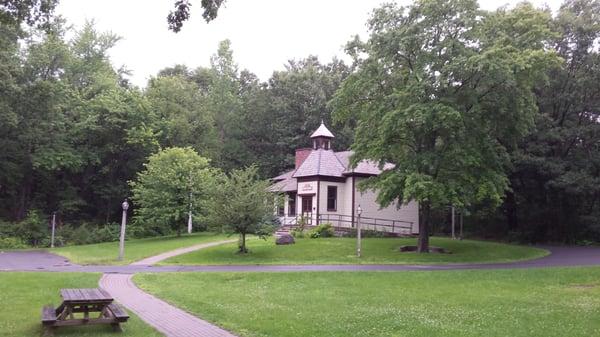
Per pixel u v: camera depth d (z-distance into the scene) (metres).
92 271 23.17
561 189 44.44
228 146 66.31
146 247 36.50
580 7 45.62
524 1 43.94
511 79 29.08
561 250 37.56
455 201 30.08
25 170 53.69
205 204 33.66
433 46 32.22
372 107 34.28
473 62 28.80
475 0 31.75
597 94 44.78
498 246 37.56
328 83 69.62
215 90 69.19
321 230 41.47
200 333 10.52
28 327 10.66
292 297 15.39
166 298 15.25
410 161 32.22
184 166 44.25
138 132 53.59
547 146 43.69
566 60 44.16
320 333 10.17
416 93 30.38
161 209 43.47
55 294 15.58
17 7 12.95
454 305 13.81
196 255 30.73
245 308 13.30
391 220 47.31
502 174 33.91
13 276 19.70
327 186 46.88
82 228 48.56
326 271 22.66
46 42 53.03
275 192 34.53
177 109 60.81
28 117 49.72
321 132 49.84
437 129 32.00
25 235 46.00
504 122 33.72
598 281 18.58
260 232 31.62
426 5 31.33
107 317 10.92
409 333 10.22
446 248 36.19
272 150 68.12
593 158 44.16
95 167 58.09
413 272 21.94
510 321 11.52
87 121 52.41
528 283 18.41
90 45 60.22
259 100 68.94
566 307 13.48
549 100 44.94
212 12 11.35
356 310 12.97
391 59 32.94
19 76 49.59
